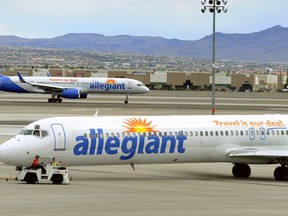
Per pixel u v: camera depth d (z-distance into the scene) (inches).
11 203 2309.3
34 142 2965.1
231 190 2824.8
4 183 2854.3
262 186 3002.0
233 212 2215.8
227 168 3639.3
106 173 3319.4
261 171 3575.3
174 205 2340.1
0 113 6924.2
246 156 3257.9
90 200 2418.8
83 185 2851.9
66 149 3004.4
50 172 2866.6
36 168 2891.2
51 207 2240.4
